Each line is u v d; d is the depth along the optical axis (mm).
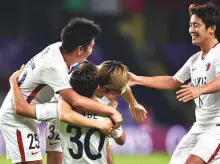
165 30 62969
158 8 62875
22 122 17016
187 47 61250
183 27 62219
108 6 60375
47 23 58500
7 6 58406
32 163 17172
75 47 16469
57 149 18125
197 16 18172
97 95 15555
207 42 18297
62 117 15164
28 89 16844
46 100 17219
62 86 15742
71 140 15172
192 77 18828
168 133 44344
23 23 58469
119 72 15109
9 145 17094
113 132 15406
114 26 60656
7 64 54594
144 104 54312
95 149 15086
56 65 16109
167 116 54219
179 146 18984
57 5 58844
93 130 15117
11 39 57656
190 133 18781
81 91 15383
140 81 19750
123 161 36719
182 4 61875
